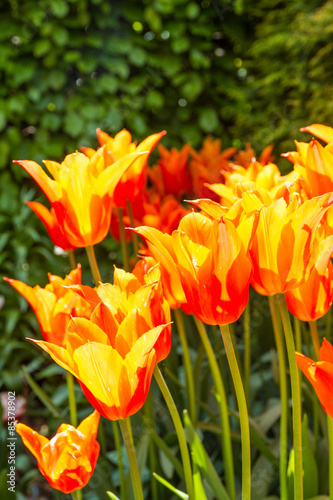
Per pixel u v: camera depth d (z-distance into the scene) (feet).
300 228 2.38
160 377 2.57
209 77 9.69
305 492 3.18
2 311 8.86
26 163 2.89
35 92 9.25
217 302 2.41
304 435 3.15
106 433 4.88
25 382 8.57
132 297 2.47
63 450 2.63
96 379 2.35
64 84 9.64
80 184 2.85
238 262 2.38
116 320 2.43
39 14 9.12
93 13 9.32
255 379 4.73
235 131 9.54
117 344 2.40
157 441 3.42
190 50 9.47
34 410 8.08
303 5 8.43
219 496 2.96
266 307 4.78
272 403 4.07
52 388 8.53
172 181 4.79
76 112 9.30
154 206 4.09
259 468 3.47
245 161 4.94
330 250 2.50
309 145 2.77
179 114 9.64
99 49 9.44
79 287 2.56
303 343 4.89
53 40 9.25
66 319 2.96
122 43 9.35
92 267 2.99
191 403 3.60
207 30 9.45
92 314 2.42
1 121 9.11
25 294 3.01
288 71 8.57
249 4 9.45
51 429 6.92
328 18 7.76
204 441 4.40
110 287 2.50
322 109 8.00
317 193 2.82
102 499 3.59
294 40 8.21
